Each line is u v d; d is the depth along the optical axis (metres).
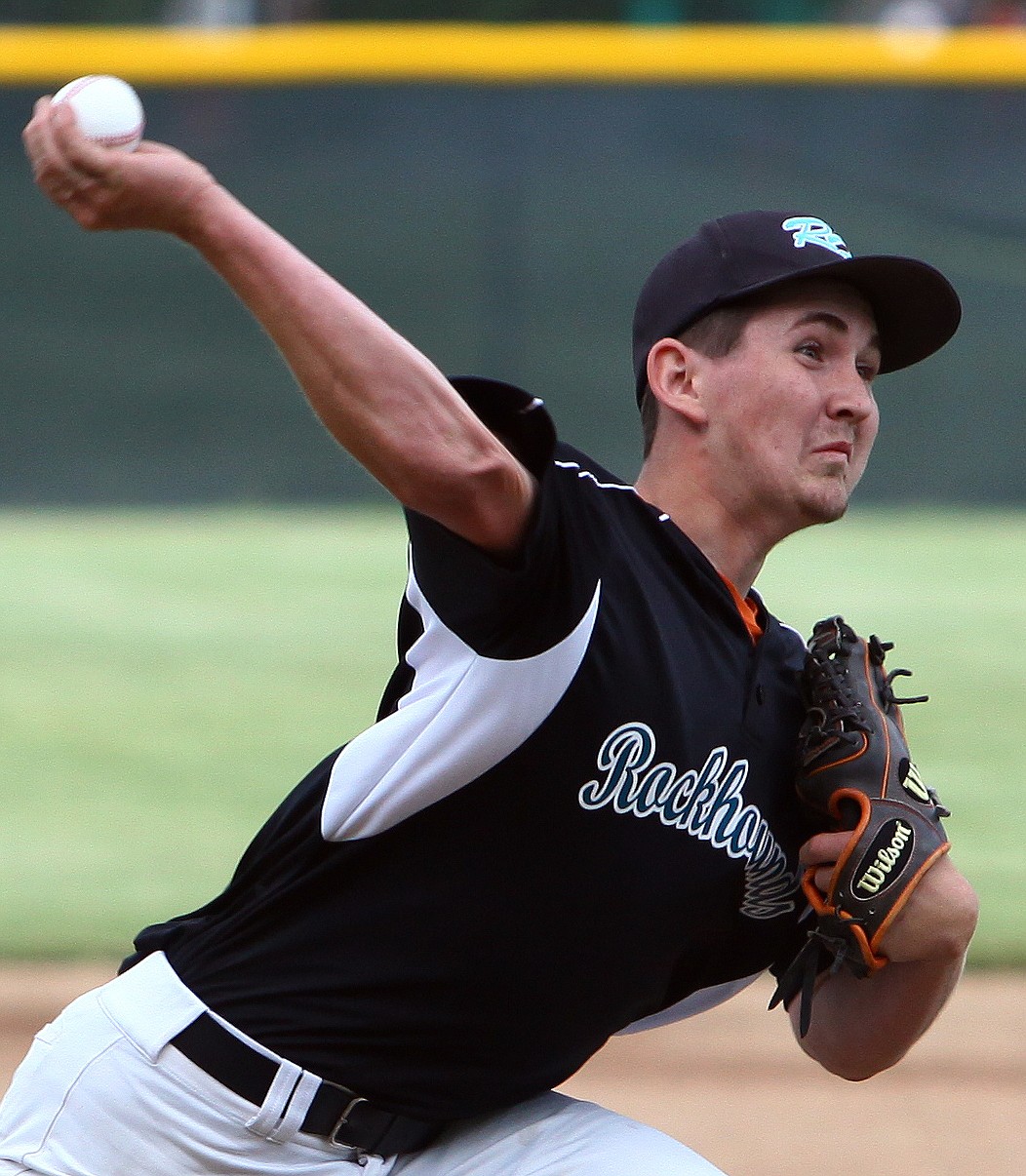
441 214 42.69
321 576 36.94
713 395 7.58
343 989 7.34
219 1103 7.38
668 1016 8.51
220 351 43.00
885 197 42.06
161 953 7.77
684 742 7.22
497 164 42.50
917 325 8.01
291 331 6.31
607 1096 14.83
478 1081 7.53
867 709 7.75
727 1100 14.74
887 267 7.46
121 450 43.25
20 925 18.75
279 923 7.46
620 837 7.14
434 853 7.16
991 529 41.25
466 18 46.34
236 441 43.28
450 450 6.27
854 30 43.84
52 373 42.94
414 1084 7.44
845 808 7.63
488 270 42.75
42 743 25.95
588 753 6.96
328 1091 7.36
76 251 42.53
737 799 7.52
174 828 22.28
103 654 31.00
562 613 6.64
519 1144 7.68
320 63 42.19
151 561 38.34
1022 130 41.69
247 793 23.77
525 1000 7.37
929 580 36.44
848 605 34.38
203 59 42.19
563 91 42.31
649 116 42.25
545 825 7.05
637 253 42.53
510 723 6.82
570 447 7.29
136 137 6.39
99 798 23.48
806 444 7.51
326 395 6.32
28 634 32.34
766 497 7.59
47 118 6.24
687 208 42.41
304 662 30.62
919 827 7.61
